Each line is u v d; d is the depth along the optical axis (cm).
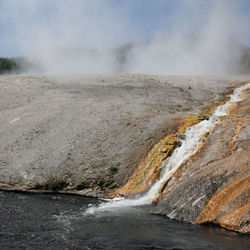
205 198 1173
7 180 1930
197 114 2472
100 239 965
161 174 1655
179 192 1304
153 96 3222
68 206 1441
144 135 2100
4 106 3134
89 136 2209
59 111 2752
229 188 1141
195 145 1719
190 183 1304
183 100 3091
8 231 1048
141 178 1695
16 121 2653
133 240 952
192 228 1056
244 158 1293
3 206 1426
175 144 1819
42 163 2022
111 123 2355
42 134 2369
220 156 1491
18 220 1185
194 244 905
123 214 1272
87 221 1169
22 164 2055
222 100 3058
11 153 2198
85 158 1991
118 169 1856
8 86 3878
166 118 2344
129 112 2572
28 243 939
